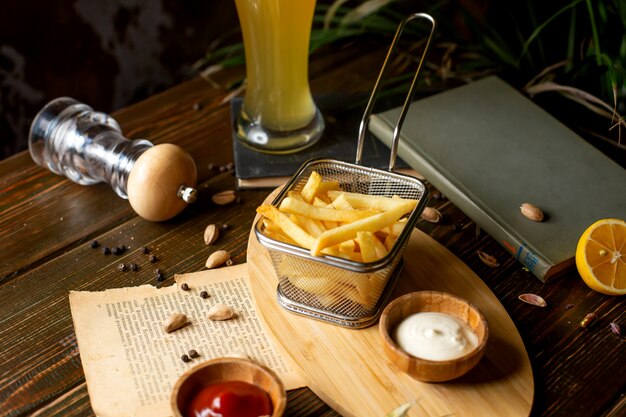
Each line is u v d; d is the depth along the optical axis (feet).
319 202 2.73
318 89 3.71
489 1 3.98
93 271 2.96
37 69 4.29
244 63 3.85
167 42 4.50
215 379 2.45
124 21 4.35
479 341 2.53
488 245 3.05
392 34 3.97
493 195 3.07
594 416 2.57
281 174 3.22
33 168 3.36
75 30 4.27
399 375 2.58
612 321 2.81
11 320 2.80
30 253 3.02
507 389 2.55
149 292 2.85
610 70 3.35
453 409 2.50
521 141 3.28
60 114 3.28
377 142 3.39
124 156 3.14
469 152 3.22
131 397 2.55
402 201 2.69
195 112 3.61
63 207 3.19
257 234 2.63
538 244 2.91
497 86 3.53
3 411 2.56
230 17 4.58
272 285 2.82
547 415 2.56
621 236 2.85
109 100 4.54
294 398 2.59
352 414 2.50
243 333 2.74
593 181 3.13
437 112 3.40
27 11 4.12
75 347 2.72
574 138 3.29
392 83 3.75
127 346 2.69
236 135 3.40
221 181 3.29
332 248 2.60
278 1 3.01
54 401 2.58
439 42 3.96
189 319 2.77
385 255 2.57
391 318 2.58
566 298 2.88
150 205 3.02
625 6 3.51
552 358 2.70
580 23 3.86
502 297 2.88
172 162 3.01
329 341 2.66
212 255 2.97
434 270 2.87
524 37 4.01
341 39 3.97
